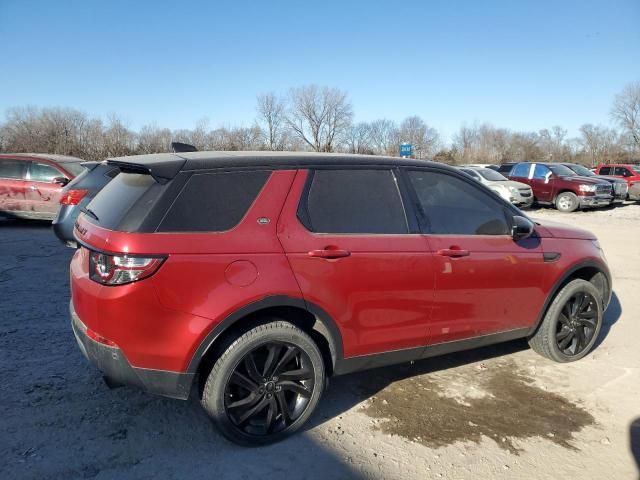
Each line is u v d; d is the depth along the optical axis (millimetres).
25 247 8570
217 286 2736
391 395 3705
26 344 4301
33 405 3324
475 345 3832
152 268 2617
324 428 3229
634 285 7199
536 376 4102
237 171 2980
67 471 2691
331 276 3035
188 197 2807
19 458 2773
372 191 3369
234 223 2867
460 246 3557
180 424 3199
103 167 7281
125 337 2648
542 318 4215
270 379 2984
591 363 4395
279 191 3037
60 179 10594
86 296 2740
